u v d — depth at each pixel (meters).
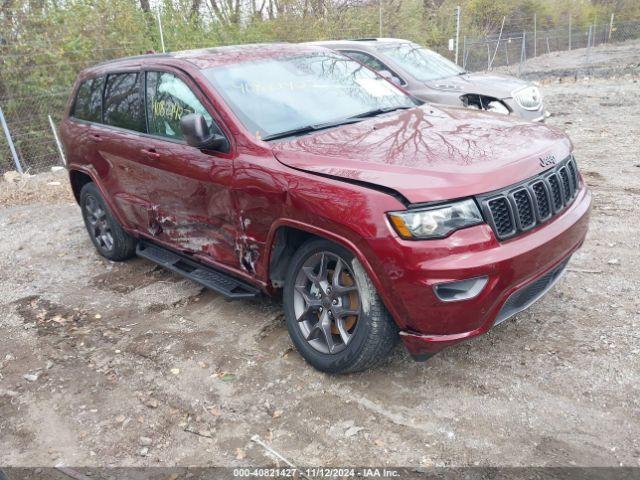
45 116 10.62
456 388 3.30
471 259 2.86
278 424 3.20
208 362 3.85
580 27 27.72
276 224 3.48
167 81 4.43
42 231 7.14
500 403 3.14
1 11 10.12
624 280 4.30
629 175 6.82
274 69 4.40
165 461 3.04
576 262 4.67
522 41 20.11
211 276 4.38
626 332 3.63
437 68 8.59
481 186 2.94
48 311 4.88
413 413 3.15
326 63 4.70
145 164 4.57
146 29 12.19
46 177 9.86
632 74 16.61
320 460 2.90
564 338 3.64
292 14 15.98
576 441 2.83
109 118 5.21
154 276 5.43
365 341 3.21
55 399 3.67
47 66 10.45
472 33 24.05
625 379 3.20
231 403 3.42
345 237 3.09
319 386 3.47
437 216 2.86
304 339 3.57
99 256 6.10
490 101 7.76
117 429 3.33
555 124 10.33
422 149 3.29
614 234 5.14
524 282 3.05
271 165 3.49
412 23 19.83
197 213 4.19
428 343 3.02
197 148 3.97
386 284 2.98
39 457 3.18
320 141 3.60
